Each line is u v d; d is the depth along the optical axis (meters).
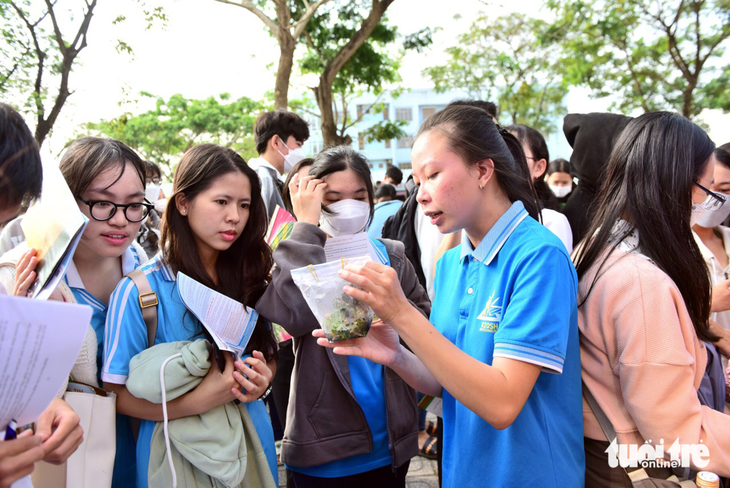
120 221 1.48
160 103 25.64
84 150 1.47
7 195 0.93
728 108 11.15
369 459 1.82
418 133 1.31
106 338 1.46
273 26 8.34
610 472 1.33
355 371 1.83
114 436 1.40
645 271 1.26
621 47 12.79
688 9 10.94
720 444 1.18
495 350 1.18
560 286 1.18
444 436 1.48
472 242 1.41
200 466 1.41
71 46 6.91
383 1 9.70
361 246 1.92
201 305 1.46
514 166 1.35
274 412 3.05
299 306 1.63
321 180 1.93
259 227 1.75
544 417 1.25
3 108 0.95
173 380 1.38
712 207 1.48
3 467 0.91
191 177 1.56
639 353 1.22
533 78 17.98
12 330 0.85
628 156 1.38
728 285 1.77
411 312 1.12
